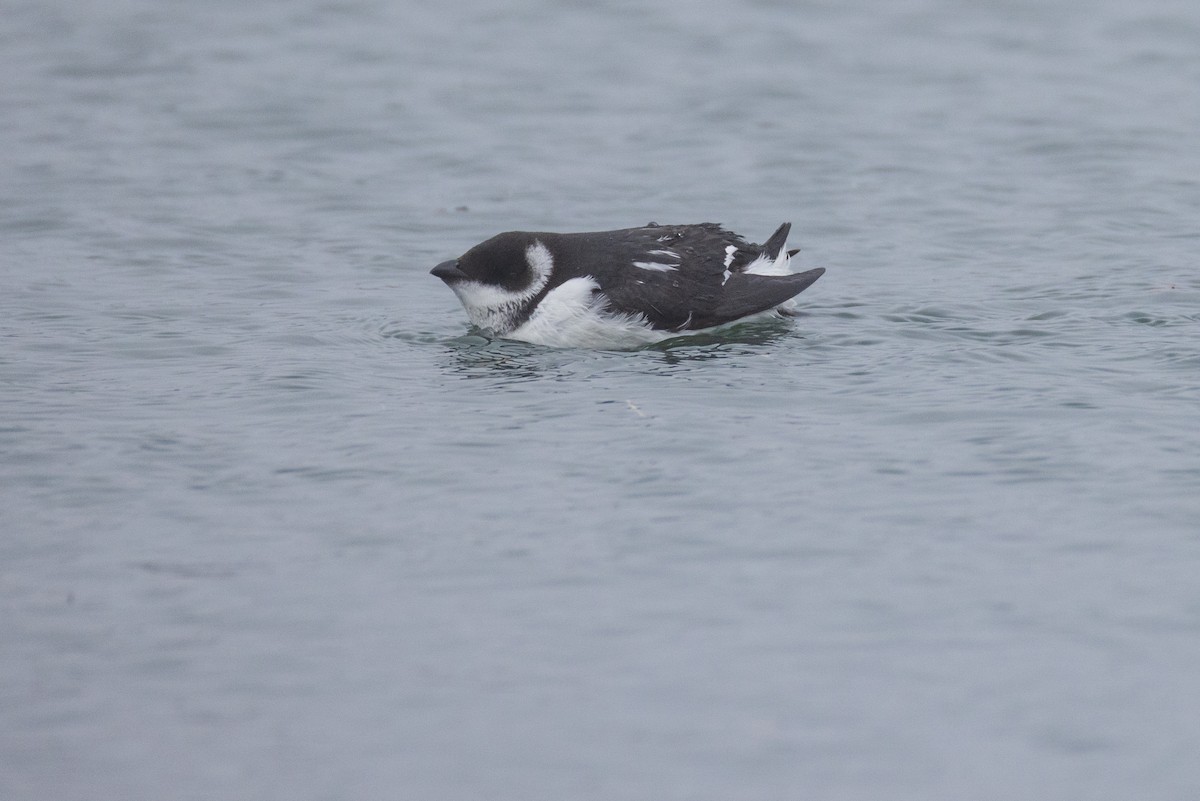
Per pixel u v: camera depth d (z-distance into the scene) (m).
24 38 27.06
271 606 9.63
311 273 17.69
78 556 10.30
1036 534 10.36
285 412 12.97
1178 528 10.36
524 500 11.08
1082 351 14.12
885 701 8.58
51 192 20.42
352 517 10.86
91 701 8.68
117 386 13.70
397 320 15.95
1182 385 13.03
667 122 23.08
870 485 11.20
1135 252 17.55
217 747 8.29
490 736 8.34
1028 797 7.80
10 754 8.23
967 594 9.62
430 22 28.00
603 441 12.16
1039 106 23.34
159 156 21.92
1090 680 8.72
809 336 14.93
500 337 15.30
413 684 8.80
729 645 9.12
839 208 19.64
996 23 27.44
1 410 13.01
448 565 10.12
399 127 23.03
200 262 18.05
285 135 22.77
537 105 23.91
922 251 17.97
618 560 10.14
